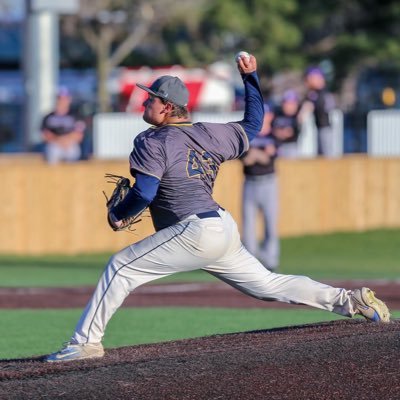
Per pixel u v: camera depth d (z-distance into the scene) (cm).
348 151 9444
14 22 14575
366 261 6588
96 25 14862
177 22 15112
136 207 2339
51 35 8725
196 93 11631
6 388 2225
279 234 7450
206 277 5772
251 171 5553
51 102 8738
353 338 2522
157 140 2358
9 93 13500
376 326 2697
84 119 9175
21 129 13512
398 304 4362
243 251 2520
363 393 2189
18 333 3700
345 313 2677
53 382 2256
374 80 15200
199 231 2370
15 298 4766
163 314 4166
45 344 3444
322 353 2409
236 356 2405
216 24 14238
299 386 2219
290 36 14262
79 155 8338
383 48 14288
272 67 14462
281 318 4000
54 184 6762
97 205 6888
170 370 2312
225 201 7206
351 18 15038
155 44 16162
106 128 8500
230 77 13025
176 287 5225
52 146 7525
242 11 14225
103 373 2306
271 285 2575
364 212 7856
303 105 6906
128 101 11719
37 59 8694
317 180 7612
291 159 7488
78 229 6844
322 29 15225
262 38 14312
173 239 2386
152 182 2328
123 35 15862
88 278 5609
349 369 2308
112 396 2170
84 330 2488
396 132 8969
